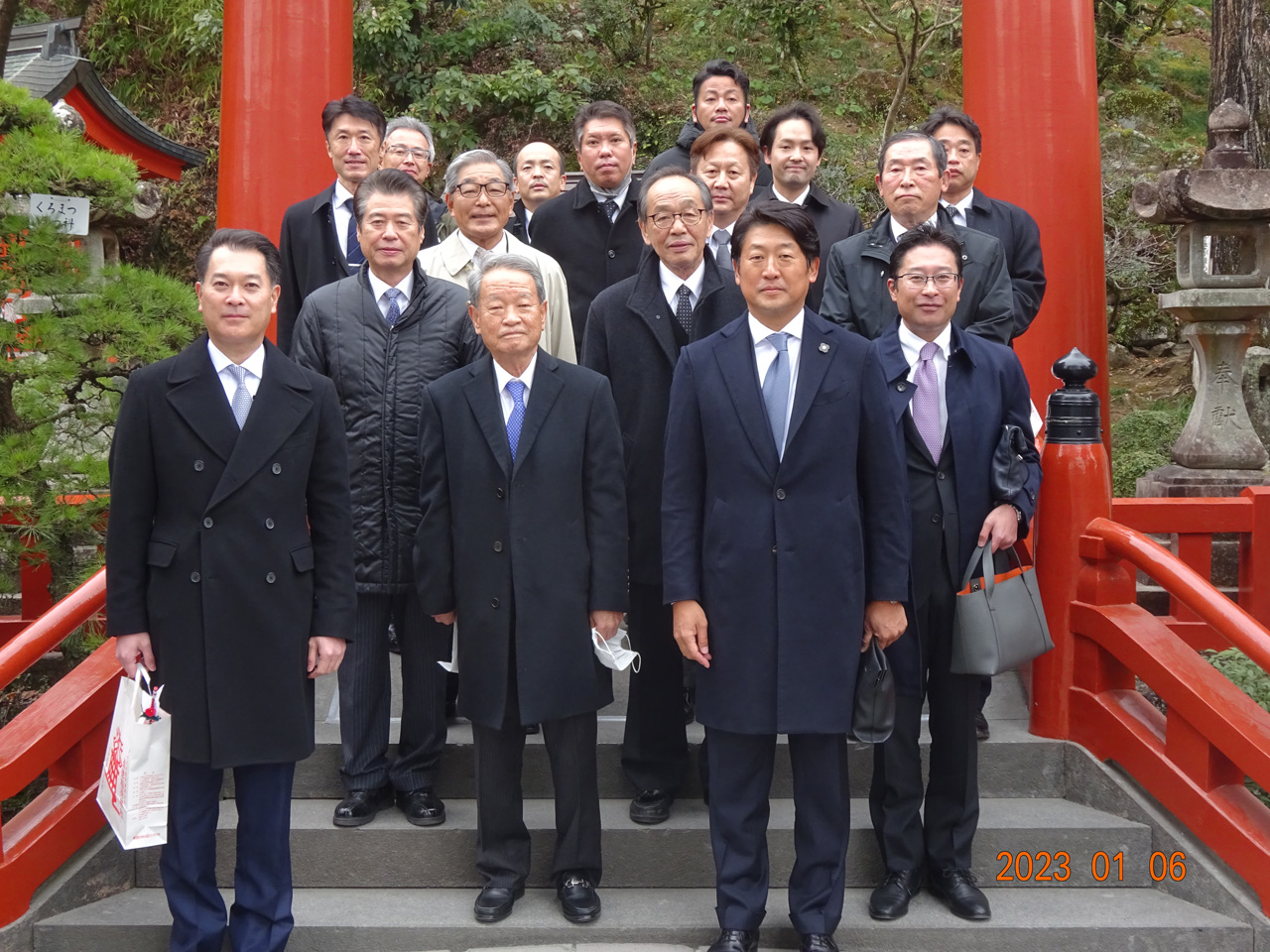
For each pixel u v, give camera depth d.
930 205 3.43
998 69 4.89
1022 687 3.95
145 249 10.77
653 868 3.25
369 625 3.29
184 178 11.08
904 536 2.80
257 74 5.01
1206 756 3.13
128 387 2.74
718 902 2.86
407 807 3.30
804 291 2.79
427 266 3.71
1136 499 4.67
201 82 11.86
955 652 2.93
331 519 2.84
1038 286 3.99
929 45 11.84
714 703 2.78
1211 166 5.11
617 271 4.14
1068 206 4.81
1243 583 4.65
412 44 10.00
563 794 3.02
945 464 3.05
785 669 2.71
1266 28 7.52
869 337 3.40
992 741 3.55
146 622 2.72
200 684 2.69
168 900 2.83
